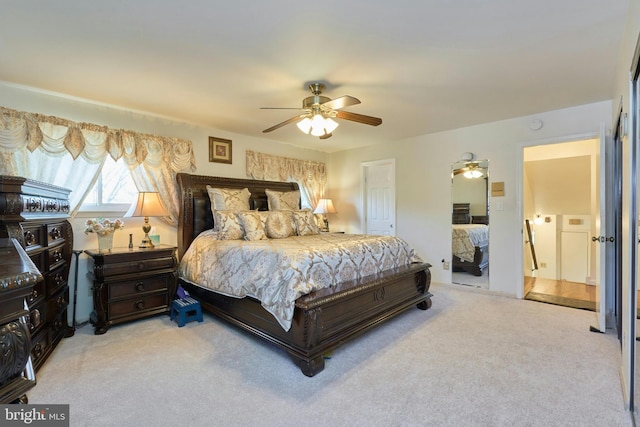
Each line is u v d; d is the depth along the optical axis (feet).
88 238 10.83
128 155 11.41
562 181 16.40
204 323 10.30
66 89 9.59
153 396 6.25
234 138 15.07
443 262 15.26
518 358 7.74
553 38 6.94
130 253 10.02
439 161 15.31
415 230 16.24
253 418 5.60
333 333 7.91
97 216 11.07
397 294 10.41
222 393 6.36
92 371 7.22
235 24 6.36
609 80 9.21
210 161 14.11
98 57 7.67
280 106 11.19
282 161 17.08
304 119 9.46
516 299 12.86
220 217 11.59
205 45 7.15
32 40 6.88
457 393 6.31
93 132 10.57
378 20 6.25
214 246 10.77
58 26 6.37
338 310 8.17
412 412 5.74
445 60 7.93
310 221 13.67
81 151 10.26
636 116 5.59
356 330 8.39
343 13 6.03
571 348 8.27
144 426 5.39
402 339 8.93
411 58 7.81
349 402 6.06
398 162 16.89
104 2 5.65
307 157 18.85
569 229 16.80
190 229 12.62
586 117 11.37
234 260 9.61
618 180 8.85
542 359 7.68
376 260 10.08
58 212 8.95
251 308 8.88
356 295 8.39
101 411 5.78
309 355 7.06
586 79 9.15
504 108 11.72
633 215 5.65
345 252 9.18
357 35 6.79
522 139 12.84
